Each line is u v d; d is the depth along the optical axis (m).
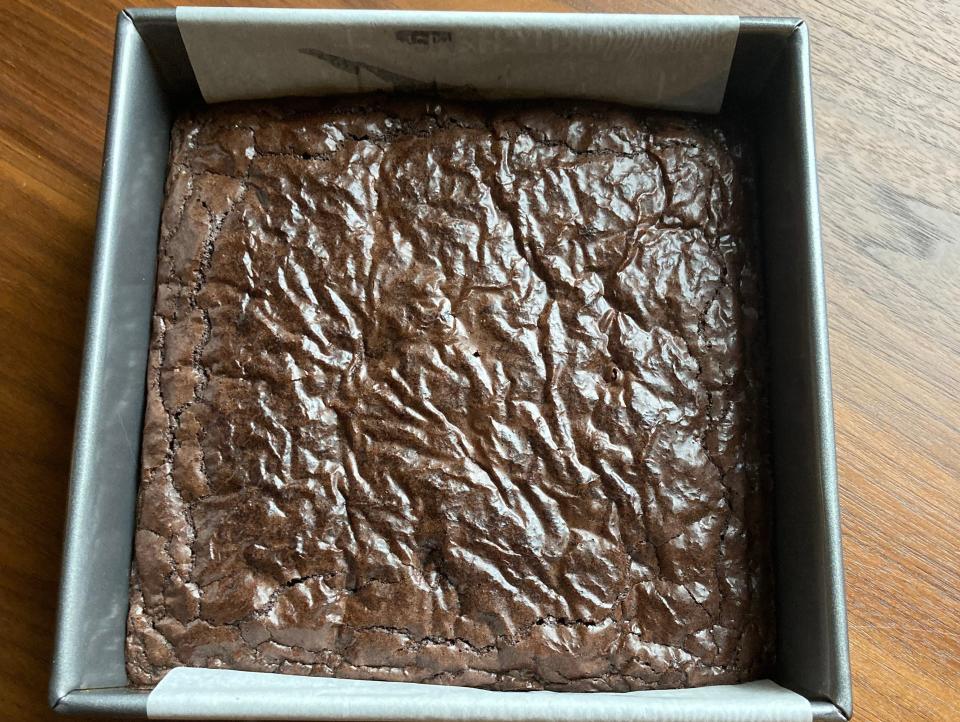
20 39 0.30
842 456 0.29
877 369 0.29
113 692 0.22
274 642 0.24
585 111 0.27
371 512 0.25
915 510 0.28
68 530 0.23
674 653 0.24
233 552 0.25
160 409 0.26
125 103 0.25
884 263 0.30
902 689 0.27
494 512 0.25
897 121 0.30
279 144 0.27
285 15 0.25
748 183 0.27
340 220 0.27
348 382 0.26
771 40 0.25
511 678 0.24
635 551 0.25
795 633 0.24
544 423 0.25
